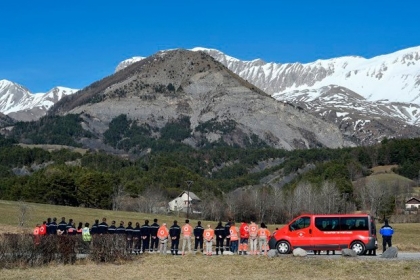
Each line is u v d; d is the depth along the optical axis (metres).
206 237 39.94
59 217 96.81
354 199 139.88
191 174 179.88
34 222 84.94
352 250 37.22
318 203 123.44
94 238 35.38
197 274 30.02
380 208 128.38
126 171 177.75
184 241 41.47
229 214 124.88
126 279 28.02
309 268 31.27
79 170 152.88
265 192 133.38
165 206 142.50
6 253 32.19
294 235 39.44
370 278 27.70
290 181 186.00
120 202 139.62
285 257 36.03
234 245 42.47
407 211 133.00
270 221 125.38
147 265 33.53
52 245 33.62
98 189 138.00
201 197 150.88
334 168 163.38
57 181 135.62
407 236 77.62
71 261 34.16
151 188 149.25
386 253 36.09
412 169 176.50
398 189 152.00
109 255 35.03
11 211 98.69
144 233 42.88
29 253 32.72
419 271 29.33
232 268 32.06
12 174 187.75
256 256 37.22
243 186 185.00
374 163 195.00
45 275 28.88
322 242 38.81
